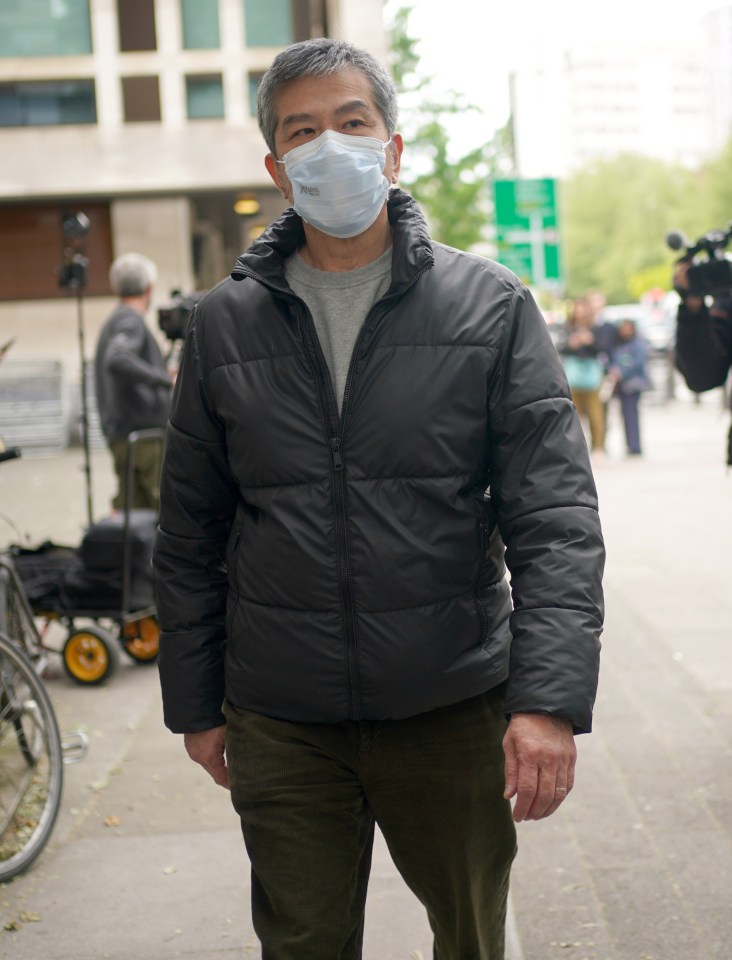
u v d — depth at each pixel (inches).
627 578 298.2
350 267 85.9
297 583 82.4
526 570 80.0
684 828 146.3
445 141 903.1
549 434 82.0
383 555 81.1
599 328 584.7
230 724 87.4
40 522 405.1
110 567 227.0
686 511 408.8
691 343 171.5
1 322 783.7
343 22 695.7
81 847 148.7
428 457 81.5
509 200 647.1
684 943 119.6
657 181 3262.8
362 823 88.7
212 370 85.7
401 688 82.1
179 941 124.3
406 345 82.0
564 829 147.6
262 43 757.9
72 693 220.1
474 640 83.9
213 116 762.8
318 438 82.2
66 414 715.4
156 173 764.0
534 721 76.5
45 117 761.6
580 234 3408.0
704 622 248.5
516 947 119.7
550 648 76.7
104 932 126.6
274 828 84.9
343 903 86.1
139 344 270.7
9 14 753.6
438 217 908.6
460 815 86.1
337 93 83.3
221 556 92.3
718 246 170.2
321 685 82.7
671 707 192.4
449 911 90.1
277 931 85.1
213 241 829.8
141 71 757.9
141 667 238.1
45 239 782.5
